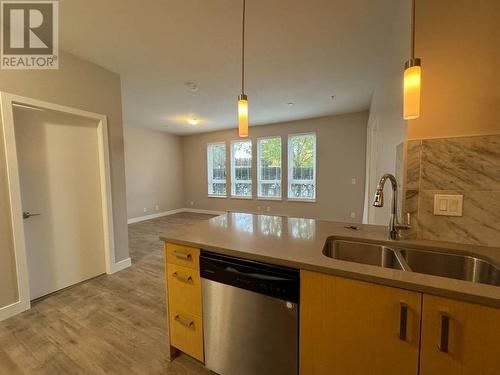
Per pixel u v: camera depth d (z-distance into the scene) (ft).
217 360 4.47
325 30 6.74
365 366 3.12
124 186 9.77
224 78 10.08
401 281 2.78
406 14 4.79
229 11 5.90
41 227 7.52
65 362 5.01
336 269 3.15
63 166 8.00
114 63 8.54
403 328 2.82
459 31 3.89
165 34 6.86
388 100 7.02
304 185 18.66
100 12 5.87
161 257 11.25
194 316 4.65
